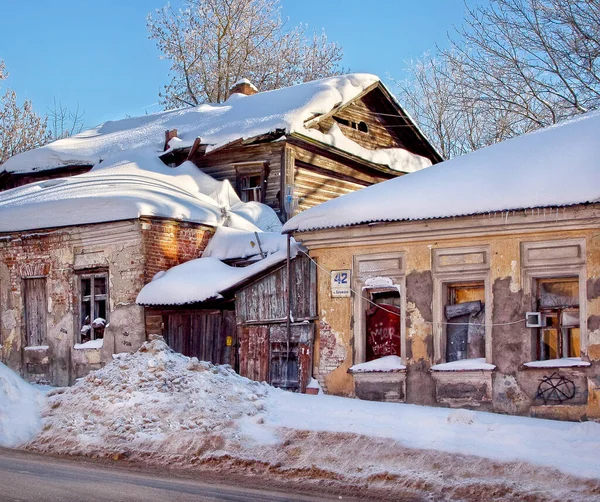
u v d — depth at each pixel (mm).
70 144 31938
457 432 13078
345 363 17609
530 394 15195
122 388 15281
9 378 15898
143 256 21438
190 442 13344
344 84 29156
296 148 27031
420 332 16625
